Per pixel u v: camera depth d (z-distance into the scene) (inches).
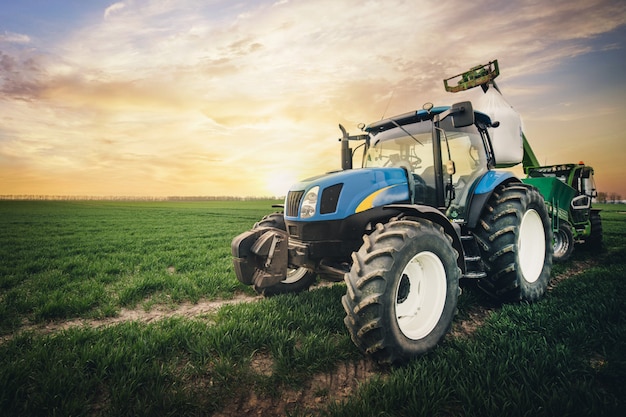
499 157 231.1
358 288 101.9
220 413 84.4
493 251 153.6
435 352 109.2
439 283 117.4
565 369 93.0
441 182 145.9
